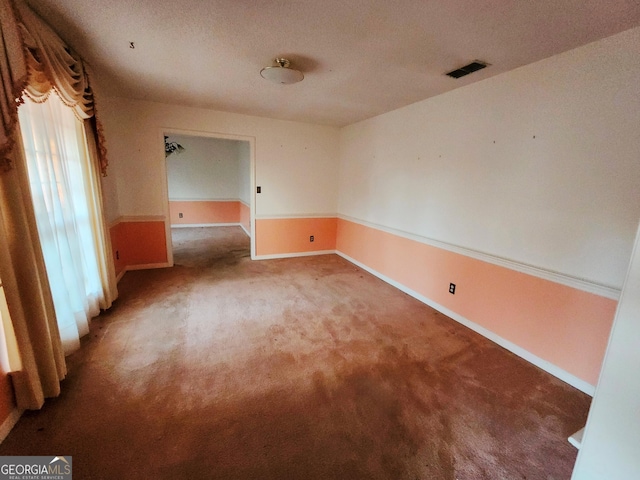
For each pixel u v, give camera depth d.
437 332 2.65
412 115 3.34
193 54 2.19
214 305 3.03
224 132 4.11
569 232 2.00
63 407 1.63
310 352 2.26
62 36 1.93
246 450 1.43
